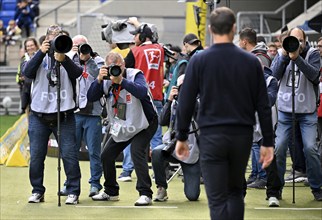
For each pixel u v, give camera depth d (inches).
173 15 1621.6
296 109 551.2
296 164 643.5
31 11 1668.3
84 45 560.7
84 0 1808.6
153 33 638.5
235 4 1357.0
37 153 547.8
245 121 368.2
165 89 732.7
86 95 556.4
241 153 368.8
